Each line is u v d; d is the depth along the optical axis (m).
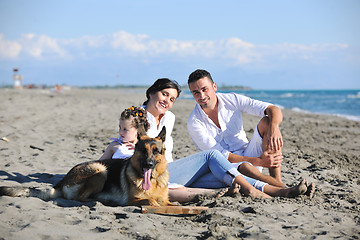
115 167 5.12
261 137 5.57
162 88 5.40
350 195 5.48
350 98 67.00
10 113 16.36
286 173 7.20
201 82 5.52
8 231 3.46
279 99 60.28
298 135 13.73
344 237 3.65
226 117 5.84
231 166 5.10
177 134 12.73
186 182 5.26
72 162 7.63
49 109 19.58
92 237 3.45
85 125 14.23
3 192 4.69
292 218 4.20
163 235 3.62
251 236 3.61
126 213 4.28
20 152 8.26
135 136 5.49
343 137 13.61
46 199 4.89
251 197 4.93
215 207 4.58
